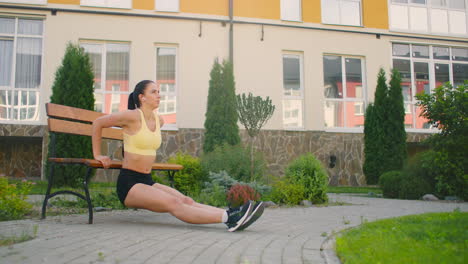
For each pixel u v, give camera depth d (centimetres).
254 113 765
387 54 1297
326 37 1243
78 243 252
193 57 1130
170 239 274
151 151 343
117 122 330
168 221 383
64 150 795
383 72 1105
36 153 1098
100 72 1091
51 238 269
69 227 324
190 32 1134
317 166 644
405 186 775
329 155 1181
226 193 558
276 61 1186
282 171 1134
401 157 1055
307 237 297
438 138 802
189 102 1111
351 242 253
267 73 1174
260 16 1186
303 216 455
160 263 202
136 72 1093
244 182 627
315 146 1174
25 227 319
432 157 796
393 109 1077
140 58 1099
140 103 347
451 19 1395
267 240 279
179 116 1101
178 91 1113
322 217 447
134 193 326
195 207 324
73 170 795
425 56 1352
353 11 1312
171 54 1139
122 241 262
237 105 776
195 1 1145
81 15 1070
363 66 1284
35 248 234
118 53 1106
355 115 1266
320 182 632
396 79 1091
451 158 773
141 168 336
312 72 1220
